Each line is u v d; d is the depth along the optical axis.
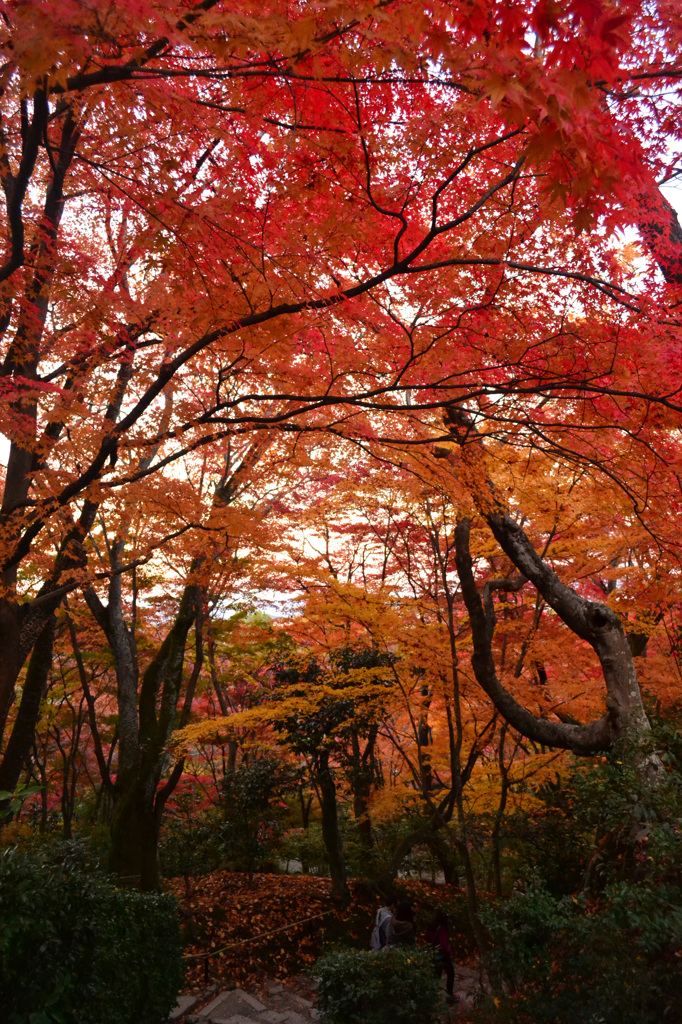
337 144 3.66
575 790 5.02
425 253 4.73
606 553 8.59
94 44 2.59
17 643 6.53
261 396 4.82
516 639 9.07
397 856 11.07
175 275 4.30
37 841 8.43
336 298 4.40
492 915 4.45
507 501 6.91
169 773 12.85
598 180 2.43
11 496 6.91
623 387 4.86
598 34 2.05
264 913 11.05
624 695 5.88
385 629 7.92
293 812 18.06
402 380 5.25
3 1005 3.69
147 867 10.86
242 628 13.66
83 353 6.21
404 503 7.88
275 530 8.62
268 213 4.16
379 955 6.13
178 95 3.21
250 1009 8.12
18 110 3.79
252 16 2.78
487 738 8.06
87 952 4.16
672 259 5.05
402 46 2.68
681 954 3.37
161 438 5.20
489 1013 4.68
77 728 15.88
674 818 3.92
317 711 10.12
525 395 5.16
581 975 3.67
